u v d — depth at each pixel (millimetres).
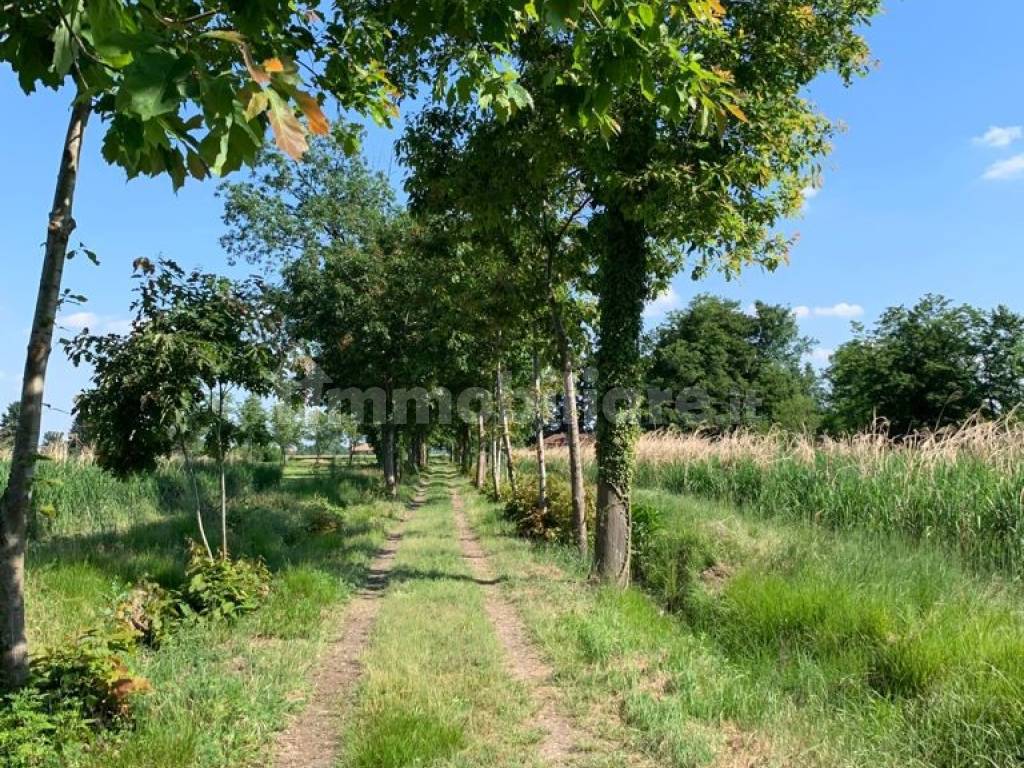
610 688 5242
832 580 6926
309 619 7293
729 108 3119
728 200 7926
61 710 4055
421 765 4031
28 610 6559
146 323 8078
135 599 6645
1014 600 6613
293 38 3207
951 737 4098
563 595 8359
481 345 20562
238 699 4746
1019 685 4293
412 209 10648
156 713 4438
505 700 5035
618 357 9258
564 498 14648
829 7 8438
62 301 4398
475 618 7316
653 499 14320
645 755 4195
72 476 13148
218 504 15672
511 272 11422
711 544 9422
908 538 9289
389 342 21875
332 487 23266
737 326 52969
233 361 8578
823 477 11906
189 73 1711
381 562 11781
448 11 2986
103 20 1793
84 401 8086
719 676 5387
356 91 4730
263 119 2188
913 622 5633
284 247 25047
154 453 8578
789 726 4512
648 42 2756
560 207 10961
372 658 5992
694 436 19375
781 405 49406
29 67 2721
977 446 10039
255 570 8414
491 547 12703
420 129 10086
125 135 2150
